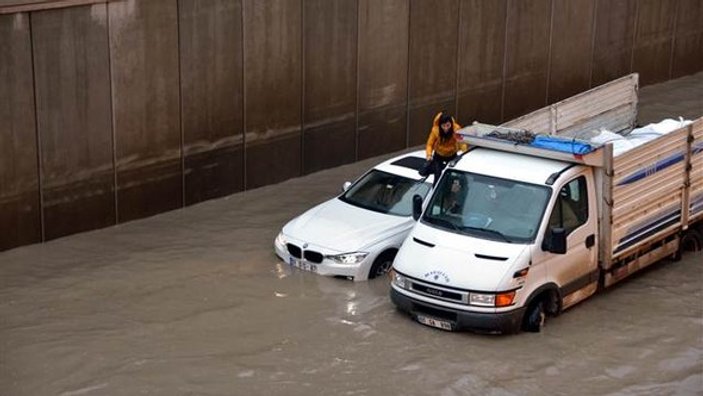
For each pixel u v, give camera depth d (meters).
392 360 30.58
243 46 43.16
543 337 32.06
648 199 35.12
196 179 42.69
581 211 33.31
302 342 31.48
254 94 43.97
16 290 34.69
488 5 51.59
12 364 29.92
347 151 47.94
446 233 32.78
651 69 61.56
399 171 38.44
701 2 63.44
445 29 50.19
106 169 39.84
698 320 33.53
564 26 55.47
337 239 35.62
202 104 42.28
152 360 30.23
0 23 36.25
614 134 38.34
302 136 46.06
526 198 32.72
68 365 29.89
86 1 38.09
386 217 36.78
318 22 45.47
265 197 43.94
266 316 33.03
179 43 41.09
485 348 31.33
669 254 37.19
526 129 37.00
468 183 33.72
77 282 35.34
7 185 37.34
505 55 53.03
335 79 46.66
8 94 36.81
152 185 41.34
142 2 39.69
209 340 31.52
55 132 38.22
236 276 35.81
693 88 61.41
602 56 58.12
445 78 50.78
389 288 34.97
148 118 40.69
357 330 32.25
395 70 48.78
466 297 31.23
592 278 33.94
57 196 38.72
